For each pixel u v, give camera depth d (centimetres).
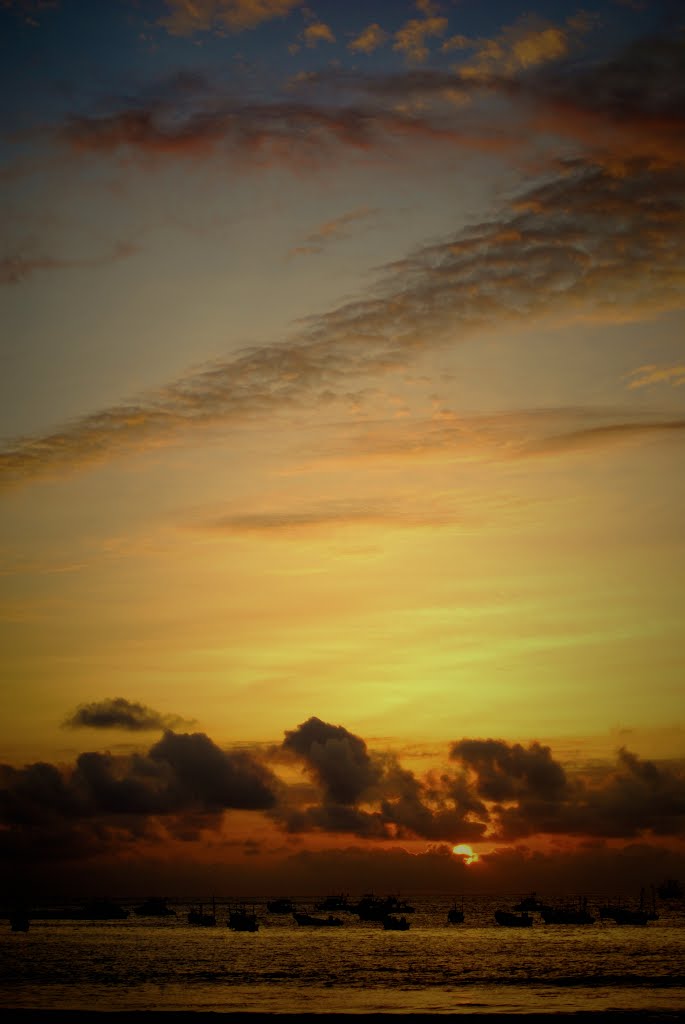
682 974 12719
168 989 11006
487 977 12394
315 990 10919
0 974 12900
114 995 10338
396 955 16488
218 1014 8438
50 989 11000
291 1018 8250
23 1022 7981
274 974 12862
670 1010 8912
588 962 14738
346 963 14725
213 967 14012
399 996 10300
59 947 18762
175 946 19125
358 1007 9319
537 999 9969
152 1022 7962
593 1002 9669
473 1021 8169
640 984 11494
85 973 13025
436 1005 9475
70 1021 8006
